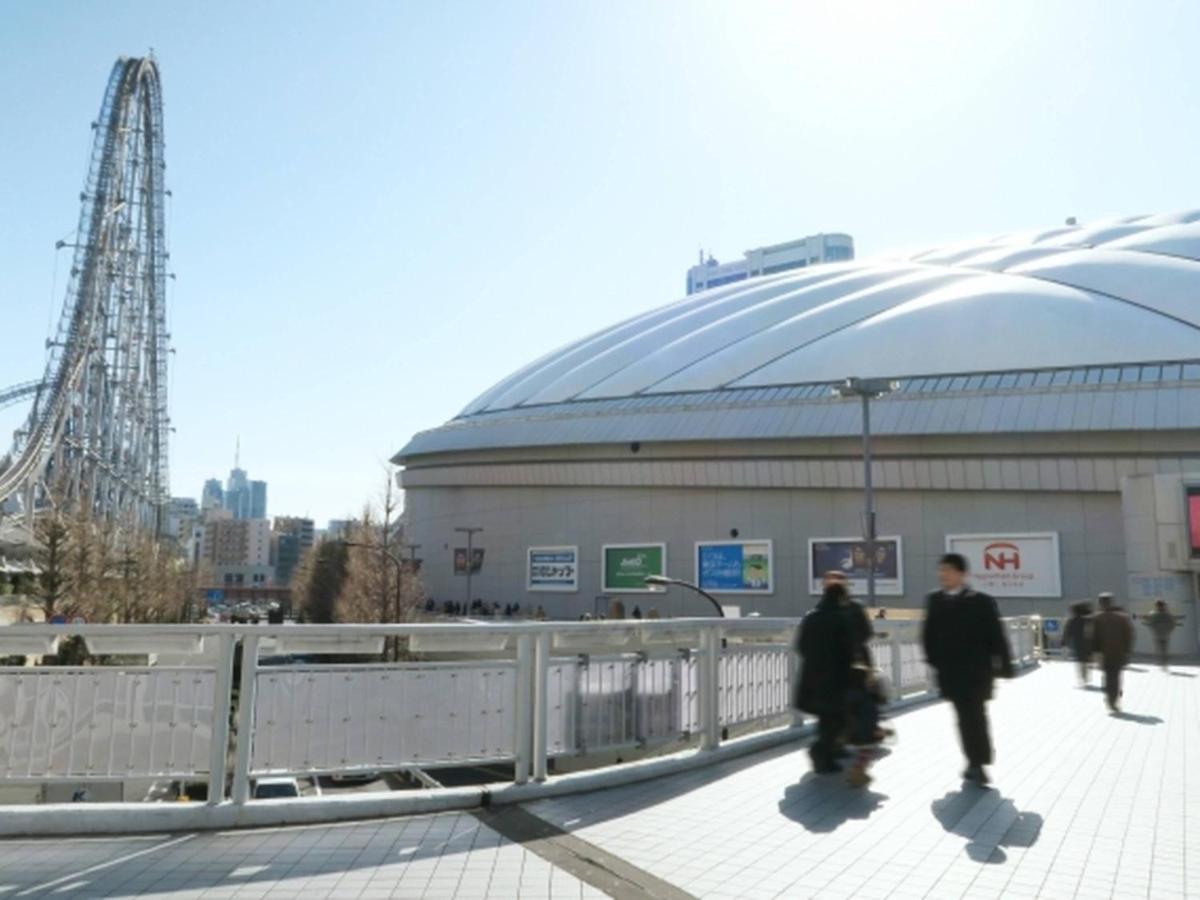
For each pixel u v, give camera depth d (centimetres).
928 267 5100
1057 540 3631
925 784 806
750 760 920
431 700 714
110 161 6825
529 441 5112
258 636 656
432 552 5969
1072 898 507
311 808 650
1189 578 3178
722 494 4447
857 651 845
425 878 528
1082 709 1416
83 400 6769
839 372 4206
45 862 552
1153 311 3853
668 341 5338
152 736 646
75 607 4566
